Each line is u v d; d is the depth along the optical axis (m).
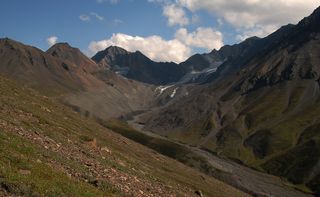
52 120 69.06
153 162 100.56
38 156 32.12
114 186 35.34
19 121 48.44
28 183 24.39
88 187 30.12
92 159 44.53
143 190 40.66
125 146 104.62
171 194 47.62
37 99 93.19
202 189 86.88
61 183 27.17
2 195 21.95
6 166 25.48
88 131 88.25
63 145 45.41
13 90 81.75
